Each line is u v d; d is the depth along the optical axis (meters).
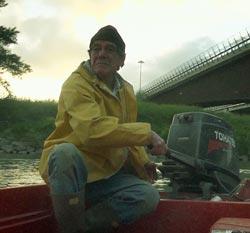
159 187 4.12
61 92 2.46
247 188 3.41
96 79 2.49
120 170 2.68
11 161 22.89
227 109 59.66
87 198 2.49
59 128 2.45
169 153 2.57
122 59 2.64
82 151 2.42
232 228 1.98
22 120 41.94
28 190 2.54
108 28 2.56
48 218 2.66
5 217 2.40
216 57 51.81
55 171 2.22
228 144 4.02
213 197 3.33
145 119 42.16
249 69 50.16
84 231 2.42
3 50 48.44
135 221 2.51
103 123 2.30
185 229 2.51
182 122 4.05
